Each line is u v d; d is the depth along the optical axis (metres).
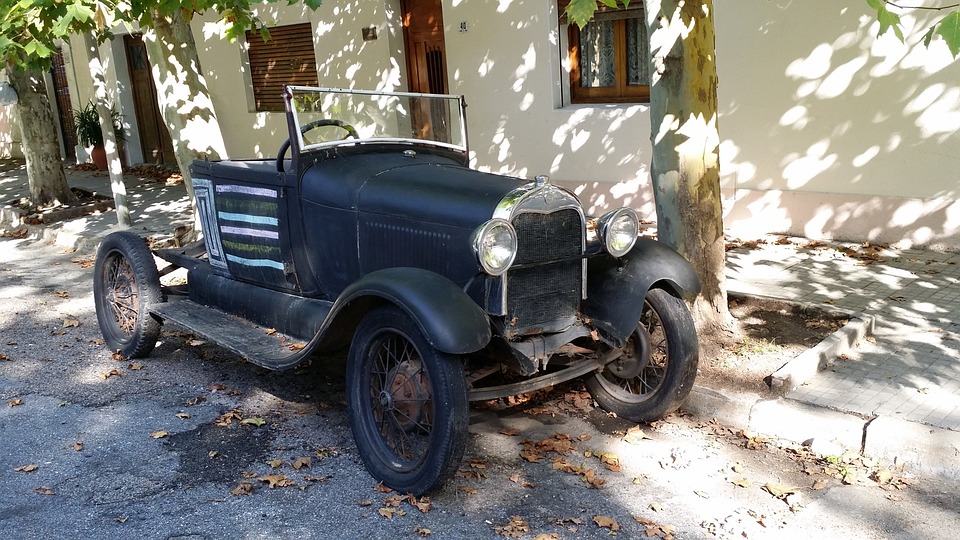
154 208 11.81
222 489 4.25
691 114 5.24
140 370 5.97
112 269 6.38
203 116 8.57
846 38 7.62
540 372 5.11
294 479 4.33
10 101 11.41
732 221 8.74
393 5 11.05
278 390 5.55
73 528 3.89
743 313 6.19
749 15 8.13
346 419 5.06
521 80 9.95
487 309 4.32
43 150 11.93
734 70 8.37
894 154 7.58
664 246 4.84
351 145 5.23
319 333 4.47
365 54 11.49
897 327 5.84
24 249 10.21
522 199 4.21
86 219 11.28
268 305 5.41
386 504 4.06
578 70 9.80
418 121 5.53
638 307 4.57
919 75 7.29
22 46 6.15
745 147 8.50
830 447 4.47
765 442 4.62
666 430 4.82
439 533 3.81
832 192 8.05
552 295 4.55
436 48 10.98
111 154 10.33
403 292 3.93
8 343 6.63
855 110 7.72
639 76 9.30
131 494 4.21
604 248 4.56
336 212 4.93
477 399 4.18
